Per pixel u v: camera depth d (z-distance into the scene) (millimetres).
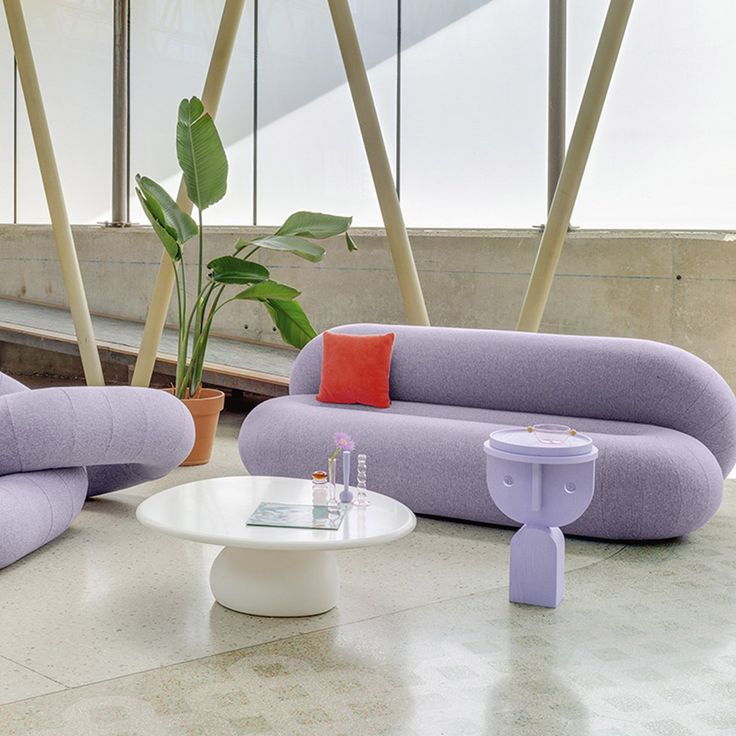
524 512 3506
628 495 4168
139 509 3465
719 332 6719
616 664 3004
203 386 8359
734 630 3293
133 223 10016
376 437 4656
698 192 6887
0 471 4004
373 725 2588
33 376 10211
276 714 2645
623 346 4770
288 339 5938
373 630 3268
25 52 6477
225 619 3344
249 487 3854
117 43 9734
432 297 7863
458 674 2920
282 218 8883
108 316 9953
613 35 5590
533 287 5918
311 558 3416
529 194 7516
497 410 4973
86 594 3568
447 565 3980
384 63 8117
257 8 8852
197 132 5441
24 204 10844
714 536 4426
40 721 2580
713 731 2576
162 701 2713
